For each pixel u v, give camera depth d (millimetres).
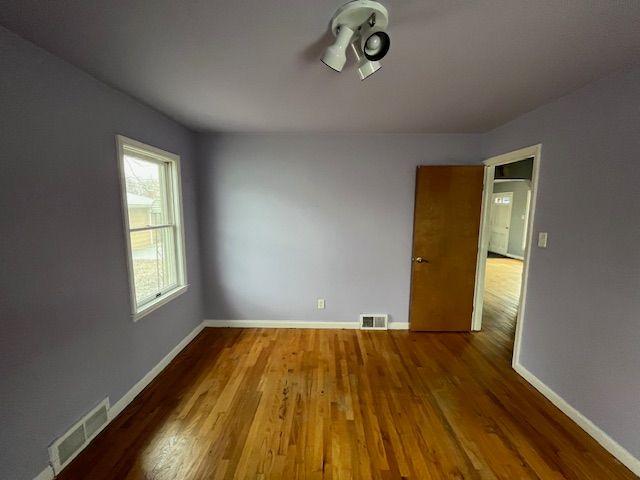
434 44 1333
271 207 3096
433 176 2955
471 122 2574
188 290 2879
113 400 1850
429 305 3141
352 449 1607
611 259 1591
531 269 2221
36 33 1243
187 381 2244
